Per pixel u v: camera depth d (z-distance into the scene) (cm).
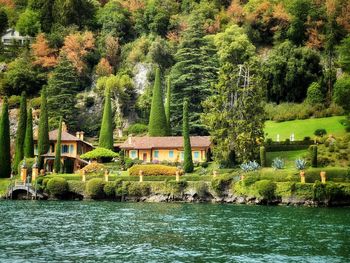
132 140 9356
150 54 12575
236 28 12388
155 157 9069
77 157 9250
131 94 12156
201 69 11075
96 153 9038
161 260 2525
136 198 6988
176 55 11662
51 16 14650
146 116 11769
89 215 4712
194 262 2488
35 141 9819
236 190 6506
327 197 5938
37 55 13138
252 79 7956
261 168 7219
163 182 6912
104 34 13988
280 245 2994
